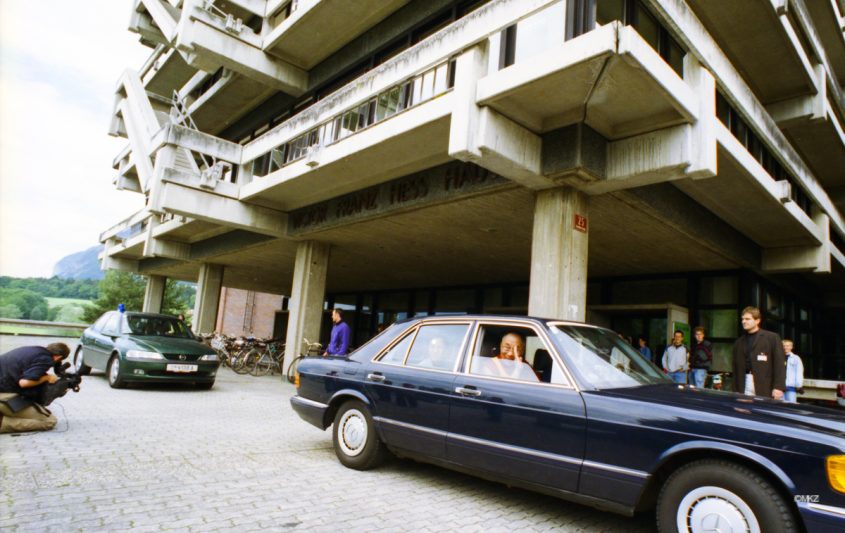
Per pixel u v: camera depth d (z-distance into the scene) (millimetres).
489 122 6465
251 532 3320
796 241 11992
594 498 3410
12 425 5605
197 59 14312
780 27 11062
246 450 5531
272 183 11969
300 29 13680
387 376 4809
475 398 4109
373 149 9070
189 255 20781
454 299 21234
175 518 3484
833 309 19859
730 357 12305
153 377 9531
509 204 9289
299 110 16047
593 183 7266
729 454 3049
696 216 9766
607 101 6453
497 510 4031
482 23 7219
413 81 8461
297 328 13938
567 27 6113
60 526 3227
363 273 20391
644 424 3295
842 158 15719
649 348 13000
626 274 14750
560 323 4352
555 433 3621
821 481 2688
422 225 11688
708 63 7074
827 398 10727
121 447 5309
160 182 12133
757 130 9141
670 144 6586
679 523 3078
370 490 4355
